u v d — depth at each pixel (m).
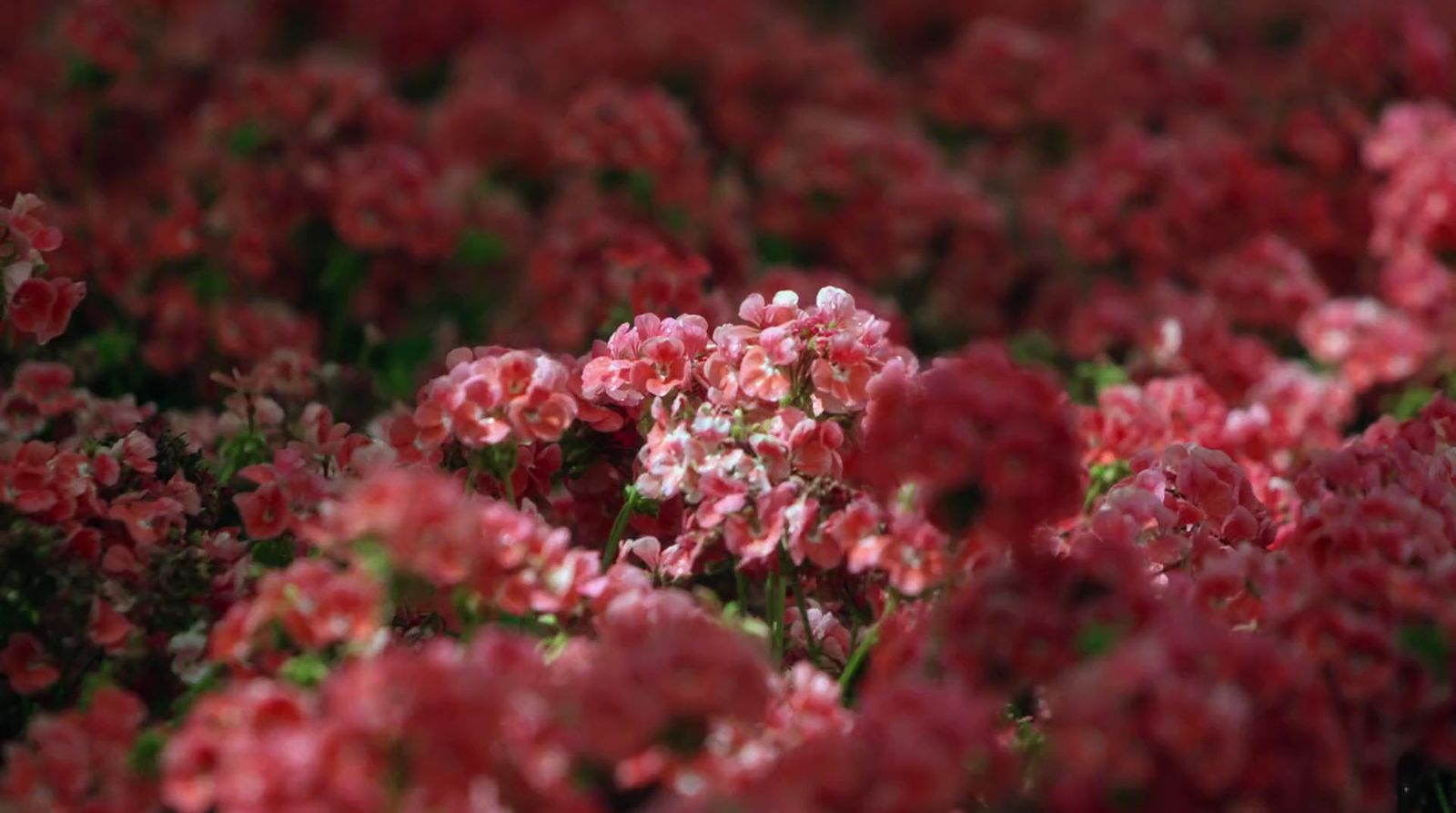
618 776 2.33
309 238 4.86
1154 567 2.95
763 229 5.53
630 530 3.30
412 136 5.07
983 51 6.27
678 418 3.01
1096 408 3.86
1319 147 5.54
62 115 5.31
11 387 3.70
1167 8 6.70
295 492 3.01
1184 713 2.23
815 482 2.88
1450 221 4.73
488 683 2.22
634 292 3.95
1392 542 2.76
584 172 5.33
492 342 4.66
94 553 2.94
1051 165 6.37
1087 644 2.54
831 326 2.99
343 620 2.49
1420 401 4.43
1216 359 4.57
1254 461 3.76
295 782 2.14
